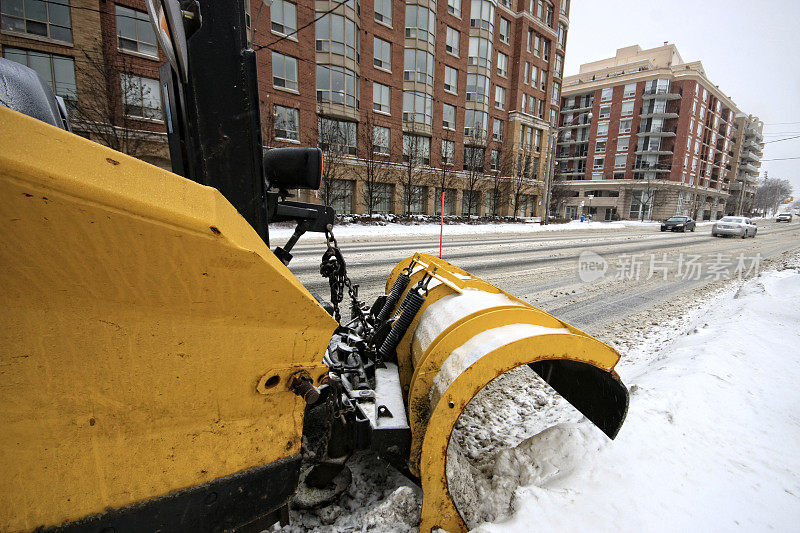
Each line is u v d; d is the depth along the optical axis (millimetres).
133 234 785
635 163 60344
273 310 1027
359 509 1749
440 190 32094
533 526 1460
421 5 28047
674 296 7195
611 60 68938
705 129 63531
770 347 3777
